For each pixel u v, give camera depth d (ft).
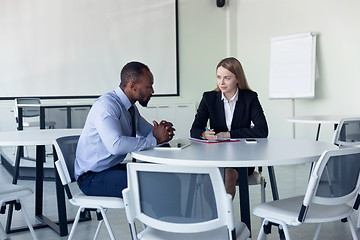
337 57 17.57
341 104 17.52
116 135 6.04
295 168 17.15
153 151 5.97
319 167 4.77
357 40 16.61
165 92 24.11
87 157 6.53
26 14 20.79
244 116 8.52
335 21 17.57
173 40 24.11
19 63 20.81
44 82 21.31
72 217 10.10
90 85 22.27
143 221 4.47
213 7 25.03
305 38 18.15
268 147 6.20
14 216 10.27
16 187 6.96
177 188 4.24
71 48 21.75
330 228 8.84
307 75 18.04
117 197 6.13
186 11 24.41
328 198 4.98
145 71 6.65
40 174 10.02
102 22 22.31
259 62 22.59
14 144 7.53
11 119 20.29
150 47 23.57
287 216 5.17
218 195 4.13
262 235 5.53
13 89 20.80
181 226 4.26
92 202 6.01
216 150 5.95
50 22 21.25
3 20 20.44
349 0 16.87
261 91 22.56
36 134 9.16
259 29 22.45
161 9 23.70
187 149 6.14
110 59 22.62
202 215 4.22
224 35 25.38
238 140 7.31
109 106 6.33
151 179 4.32
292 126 20.30
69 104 14.84
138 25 23.20
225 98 8.60
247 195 5.87
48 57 21.33
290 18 20.06
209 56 25.16
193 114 23.77
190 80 24.77
